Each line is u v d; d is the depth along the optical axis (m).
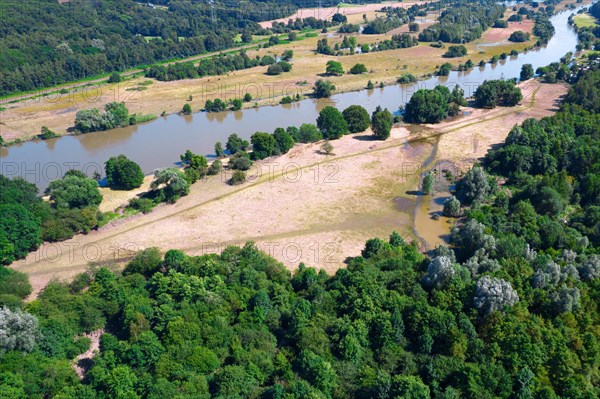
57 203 106.12
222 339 65.94
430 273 72.44
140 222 106.00
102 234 101.75
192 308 70.75
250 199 114.38
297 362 62.06
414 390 54.56
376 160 134.12
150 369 62.84
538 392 55.81
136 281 79.81
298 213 107.94
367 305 67.88
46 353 65.94
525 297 68.50
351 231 100.94
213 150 146.00
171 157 142.38
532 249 83.81
